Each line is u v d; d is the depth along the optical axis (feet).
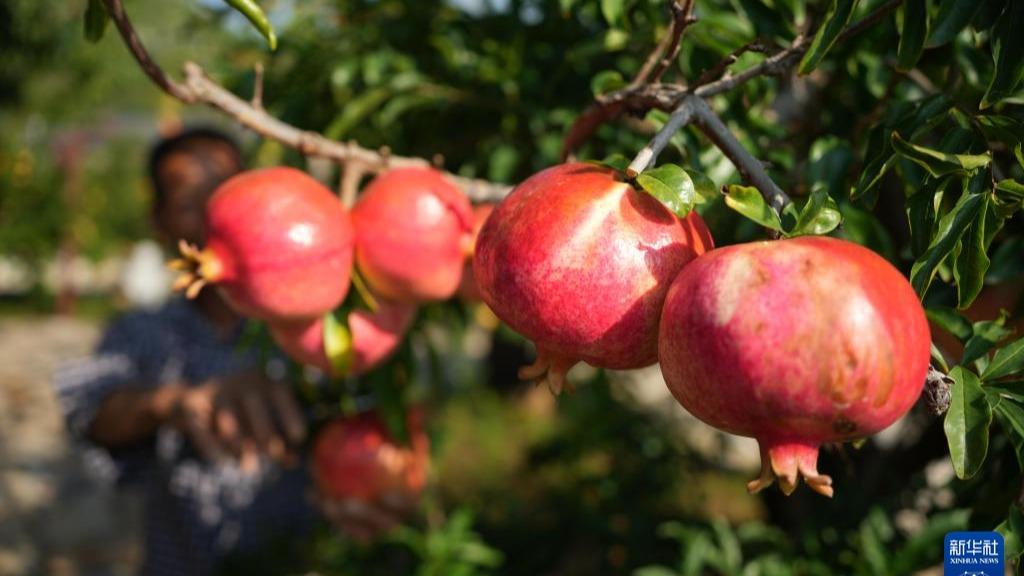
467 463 7.49
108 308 22.31
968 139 1.59
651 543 3.67
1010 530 1.54
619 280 1.37
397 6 3.09
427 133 3.15
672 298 1.32
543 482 5.03
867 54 2.16
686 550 3.10
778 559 2.96
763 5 2.06
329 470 3.08
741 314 1.24
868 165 1.63
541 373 1.54
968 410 1.42
